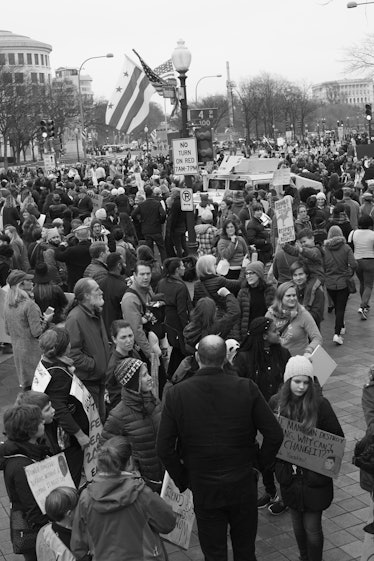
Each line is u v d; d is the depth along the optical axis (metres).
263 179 25.23
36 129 88.62
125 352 7.49
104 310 9.91
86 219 15.97
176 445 5.21
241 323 9.06
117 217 19.89
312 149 70.12
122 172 44.12
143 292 8.98
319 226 14.79
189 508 6.00
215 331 7.89
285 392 5.96
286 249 11.70
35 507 5.59
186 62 17.64
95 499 4.72
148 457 6.43
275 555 6.42
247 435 5.09
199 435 5.04
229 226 13.43
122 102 27.72
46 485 5.62
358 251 13.84
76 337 8.03
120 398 7.50
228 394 5.05
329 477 5.88
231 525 5.29
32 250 15.07
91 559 4.93
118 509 4.70
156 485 6.42
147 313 9.01
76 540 4.88
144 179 36.38
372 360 11.62
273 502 7.21
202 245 16.06
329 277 12.38
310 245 11.30
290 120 117.94
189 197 18.27
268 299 9.12
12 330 9.74
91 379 8.12
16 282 9.69
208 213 16.52
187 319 9.52
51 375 6.77
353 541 6.57
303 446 5.86
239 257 13.44
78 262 13.31
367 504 7.21
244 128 115.88
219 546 5.20
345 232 15.43
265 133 109.88
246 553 5.29
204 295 9.32
